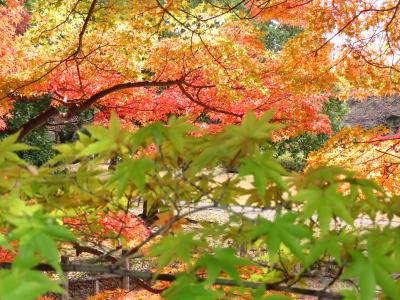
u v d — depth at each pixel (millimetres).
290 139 14047
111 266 1186
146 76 5160
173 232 1429
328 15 4516
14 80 4816
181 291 995
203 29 4773
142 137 1165
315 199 1021
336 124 14578
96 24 4551
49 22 4730
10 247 974
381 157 4164
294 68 4789
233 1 9047
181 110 5730
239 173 1064
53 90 5348
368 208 1278
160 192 1362
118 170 1162
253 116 1080
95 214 1707
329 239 1037
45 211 1330
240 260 1065
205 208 1157
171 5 4305
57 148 1267
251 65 4637
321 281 1322
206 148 1193
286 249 1496
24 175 1212
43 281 841
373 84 4711
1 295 767
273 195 1285
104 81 5414
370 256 998
